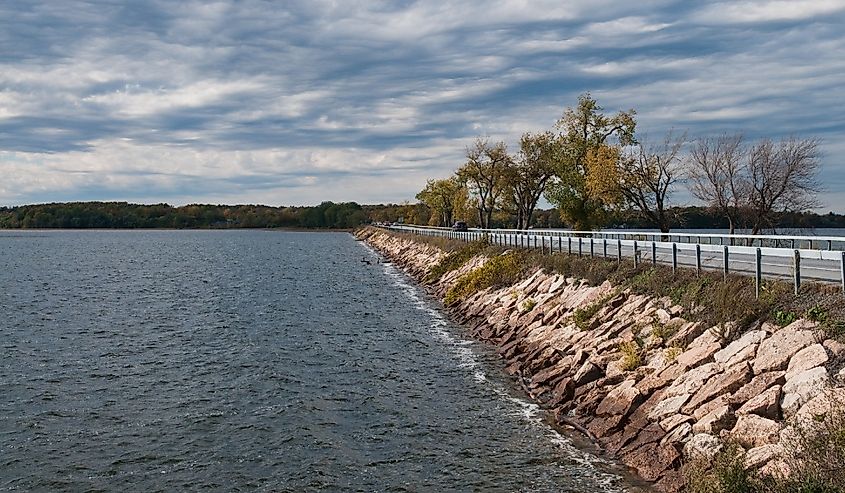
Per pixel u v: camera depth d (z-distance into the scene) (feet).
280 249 359.66
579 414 54.85
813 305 48.83
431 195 369.50
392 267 223.30
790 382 41.93
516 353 77.82
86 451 50.72
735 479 35.47
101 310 119.75
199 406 61.16
